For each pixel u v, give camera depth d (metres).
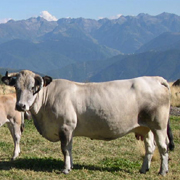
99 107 7.02
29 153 8.43
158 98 7.13
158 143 7.17
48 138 7.30
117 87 7.17
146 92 7.13
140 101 7.12
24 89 6.85
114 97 7.07
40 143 9.27
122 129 7.14
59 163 7.50
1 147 8.78
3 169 7.21
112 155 8.55
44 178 6.73
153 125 7.15
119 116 7.06
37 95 7.10
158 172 7.29
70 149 7.14
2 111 8.05
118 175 7.10
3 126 10.96
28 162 7.55
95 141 9.62
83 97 7.08
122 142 9.65
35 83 6.92
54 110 7.06
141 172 7.32
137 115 7.16
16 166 7.39
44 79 6.99
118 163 7.77
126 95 7.11
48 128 7.19
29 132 10.32
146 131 7.35
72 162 7.34
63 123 7.03
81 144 9.27
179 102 17.59
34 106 7.10
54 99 7.11
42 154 8.39
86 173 7.08
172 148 7.59
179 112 15.44
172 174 7.28
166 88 7.26
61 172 7.06
